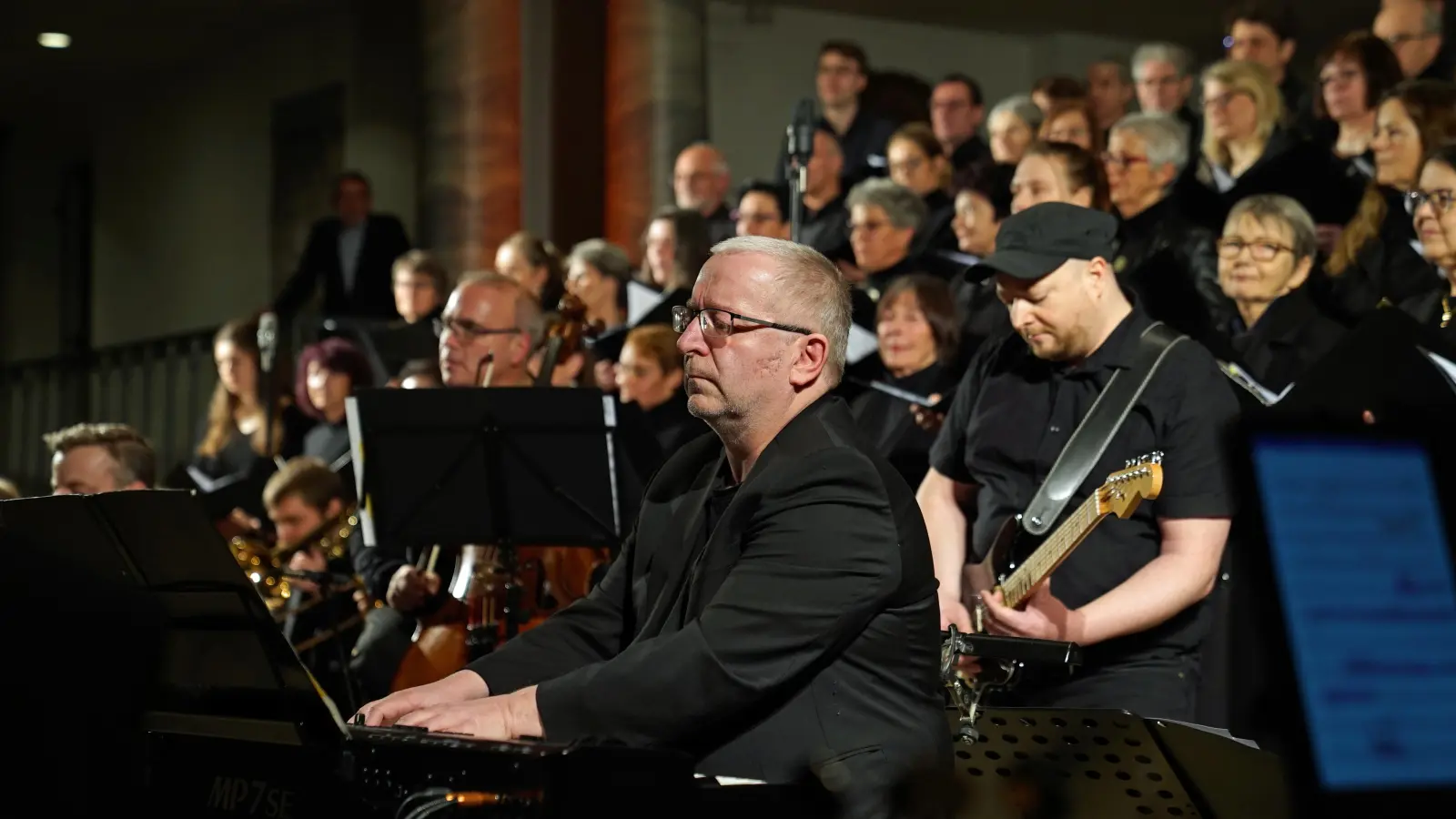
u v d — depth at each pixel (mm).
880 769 4539
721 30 18750
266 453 13500
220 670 4453
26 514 4695
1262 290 9305
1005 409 7172
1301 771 2723
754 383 4914
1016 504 7039
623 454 8492
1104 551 6766
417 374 11414
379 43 20453
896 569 4617
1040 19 18719
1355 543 2807
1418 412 2873
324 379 12555
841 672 4648
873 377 10000
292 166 21703
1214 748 4855
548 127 17688
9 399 22922
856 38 19094
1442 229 8172
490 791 3920
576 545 8211
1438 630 2771
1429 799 2691
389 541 8141
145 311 24219
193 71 23375
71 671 4750
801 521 4609
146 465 9031
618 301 12727
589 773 3846
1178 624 6660
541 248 12625
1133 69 13203
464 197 17469
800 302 4930
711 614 4527
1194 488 6598
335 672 9719
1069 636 6371
